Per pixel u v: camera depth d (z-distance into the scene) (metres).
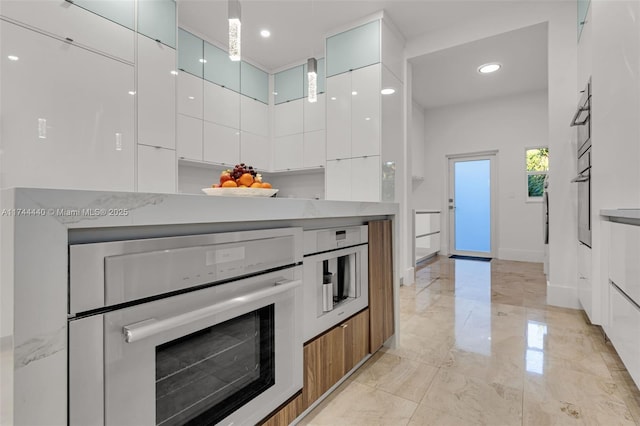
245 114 3.99
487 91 4.86
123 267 0.63
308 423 1.23
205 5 2.98
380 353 1.83
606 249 1.89
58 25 2.04
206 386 0.83
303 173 4.49
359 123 3.23
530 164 4.99
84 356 0.57
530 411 1.30
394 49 3.35
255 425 0.97
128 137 2.39
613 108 1.97
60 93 2.05
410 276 3.55
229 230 0.90
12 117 1.87
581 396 1.40
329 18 3.20
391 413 1.29
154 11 2.58
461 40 3.25
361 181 3.22
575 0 2.64
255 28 3.37
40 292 0.52
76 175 2.13
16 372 0.49
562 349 1.86
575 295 2.62
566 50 2.66
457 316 2.45
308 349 1.20
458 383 1.51
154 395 0.69
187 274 0.75
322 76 3.95
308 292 1.21
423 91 4.85
